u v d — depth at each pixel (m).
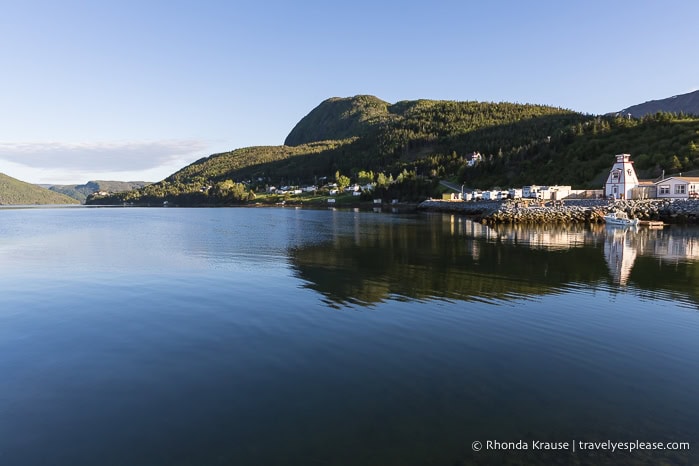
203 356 14.26
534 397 11.42
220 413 10.55
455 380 12.43
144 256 38.34
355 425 10.00
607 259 35.06
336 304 20.97
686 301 21.52
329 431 9.75
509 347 15.12
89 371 13.11
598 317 18.80
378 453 8.92
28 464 8.68
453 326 17.48
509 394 11.58
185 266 32.59
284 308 20.22
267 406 10.88
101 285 25.86
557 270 30.14
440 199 165.75
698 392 11.83
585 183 129.38
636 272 29.23
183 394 11.56
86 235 60.91
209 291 23.95
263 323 17.88
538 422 10.17
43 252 41.66
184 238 55.22
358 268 31.31
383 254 38.81
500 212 82.50
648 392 11.80
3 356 14.38
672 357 14.36
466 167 197.50
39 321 18.41
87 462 8.73
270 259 36.03
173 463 8.67
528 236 54.75
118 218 114.25
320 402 11.09
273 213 138.75
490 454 8.88
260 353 14.51
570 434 9.66
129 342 15.67
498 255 37.75
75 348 15.10
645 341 15.85
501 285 25.27
